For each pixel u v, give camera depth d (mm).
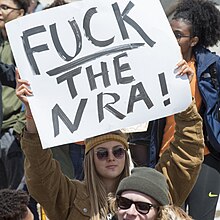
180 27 12156
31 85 9562
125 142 9820
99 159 9742
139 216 8789
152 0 9812
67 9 9711
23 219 9367
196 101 11898
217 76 11914
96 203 9688
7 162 13172
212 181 11852
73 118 9562
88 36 9711
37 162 9609
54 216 9852
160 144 11984
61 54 9664
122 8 9766
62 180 9789
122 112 9648
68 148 13109
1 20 13469
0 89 12844
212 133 11742
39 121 9492
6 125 13078
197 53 12109
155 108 9680
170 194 9992
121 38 9734
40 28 9664
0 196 9344
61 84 9609
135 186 8781
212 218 11898
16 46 9633
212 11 12211
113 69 9695
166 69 9719
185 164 9898
